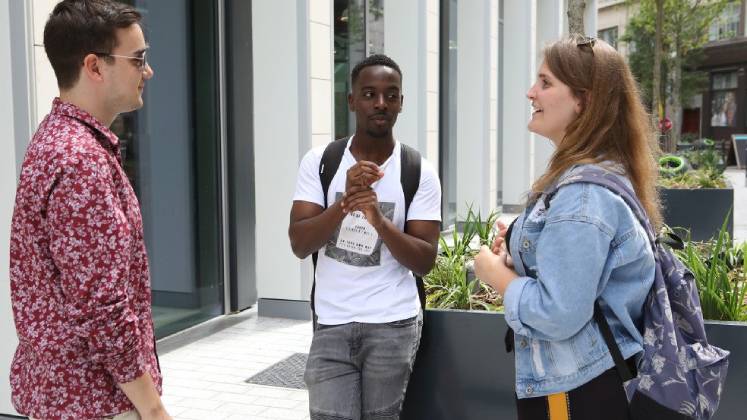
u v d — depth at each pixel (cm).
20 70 405
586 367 195
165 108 621
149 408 186
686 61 4112
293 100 677
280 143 685
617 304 195
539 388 201
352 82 281
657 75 2577
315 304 282
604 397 195
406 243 265
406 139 932
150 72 206
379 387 272
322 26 700
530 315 191
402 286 279
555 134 210
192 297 664
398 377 274
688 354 204
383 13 963
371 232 272
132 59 197
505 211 1539
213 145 682
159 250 620
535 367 202
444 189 1127
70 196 175
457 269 413
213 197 684
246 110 700
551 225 192
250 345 607
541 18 1711
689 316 209
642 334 202
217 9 672
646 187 205
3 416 428
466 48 1219
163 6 616
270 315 700
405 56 925
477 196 1234
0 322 421
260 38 685
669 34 3519
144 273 197
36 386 184
